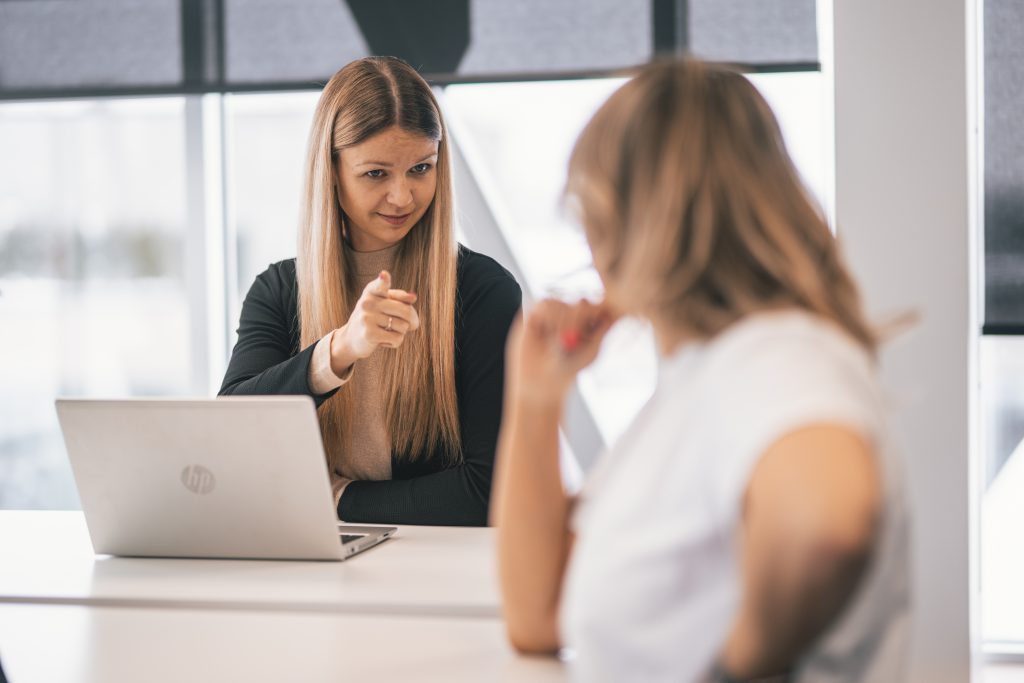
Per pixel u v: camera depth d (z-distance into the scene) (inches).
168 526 61.1
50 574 58.1
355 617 49.2
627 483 30.2
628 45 133.7
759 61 131.6
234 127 148.3
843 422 24.2
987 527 135.9
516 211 141.1
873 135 127.0
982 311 130.6
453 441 76.0
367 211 75.7
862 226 127.6
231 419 57.4
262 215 148.6
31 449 153.9
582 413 136.9
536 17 135.1
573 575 31.8
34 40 144.9
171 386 151.2
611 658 29.6
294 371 68.9
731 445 26.1
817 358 26.7
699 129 29.8
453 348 76.3
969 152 126.5
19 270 151.7
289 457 57.4
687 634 28.5
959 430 126.5
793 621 23.0
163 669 43.1
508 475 42.5
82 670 43.3
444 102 140.3
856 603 27.5
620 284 30.4
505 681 40.1
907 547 28.9
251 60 140.9
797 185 30.8
